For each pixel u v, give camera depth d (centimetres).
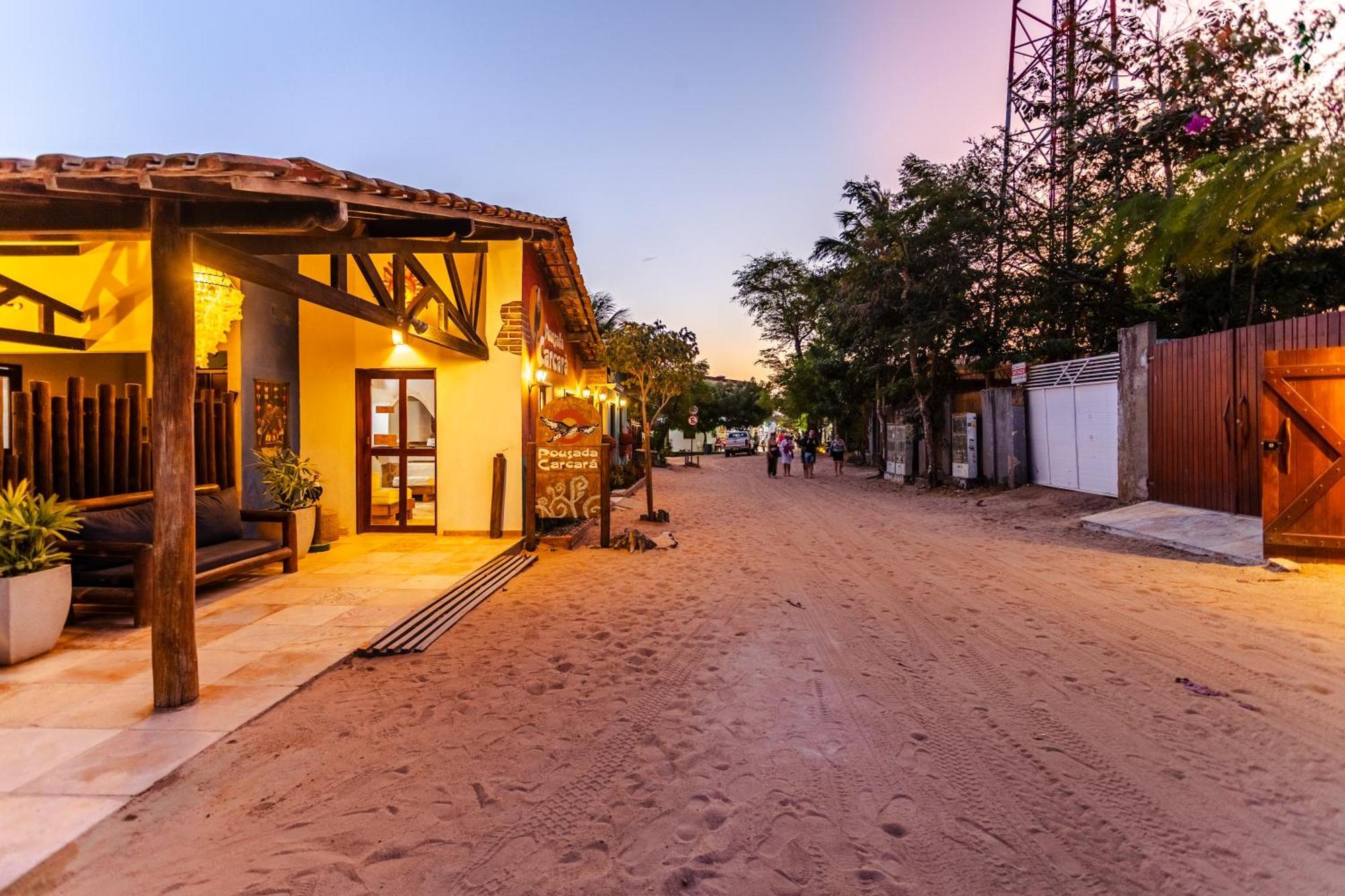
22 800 295
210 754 342
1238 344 895
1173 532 889
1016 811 290
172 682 392
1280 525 733
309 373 1008
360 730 371
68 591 498
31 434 561
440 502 1012
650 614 606
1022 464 1473
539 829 280
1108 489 1195
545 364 1192
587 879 249
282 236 507
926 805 296
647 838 273
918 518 1260
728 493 1834
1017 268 1645
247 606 618
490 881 248
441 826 281
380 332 1016
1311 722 369
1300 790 303
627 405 2850
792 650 505
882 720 382
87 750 341
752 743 355
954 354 1789
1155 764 328
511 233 790
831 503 1555
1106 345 1496
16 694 411
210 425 745
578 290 1266
